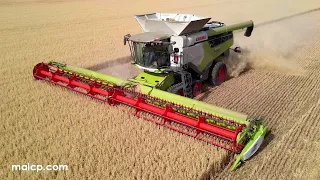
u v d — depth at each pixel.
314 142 6.77
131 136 6.88
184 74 8.64
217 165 5.97
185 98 7.34
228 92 10.04
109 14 28.84
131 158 6.08
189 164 5.85
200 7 33.25
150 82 8.64
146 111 7.52
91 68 12.70
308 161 6.12
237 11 29.66
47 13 29.45
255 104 9.07
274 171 5.86
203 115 6.66
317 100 9.25
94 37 18.59
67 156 6.20
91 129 7.22
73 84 9.17
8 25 22.66
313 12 29.08
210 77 10.41
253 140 6.20
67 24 23.34
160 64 8.66
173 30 8.68
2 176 5.61
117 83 8.65
